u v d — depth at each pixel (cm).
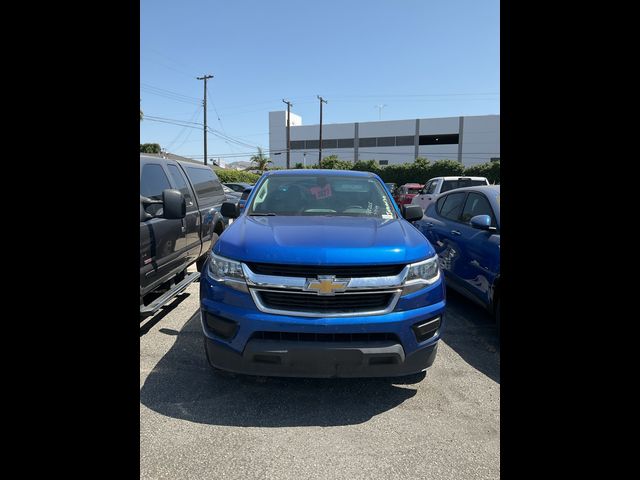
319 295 281
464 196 555
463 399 311
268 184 452
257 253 292
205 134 4075
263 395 312
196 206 589
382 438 263
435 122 6881
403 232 342
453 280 526
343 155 7512
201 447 250
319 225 349
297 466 235
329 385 329
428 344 297
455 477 228
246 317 282
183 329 453
